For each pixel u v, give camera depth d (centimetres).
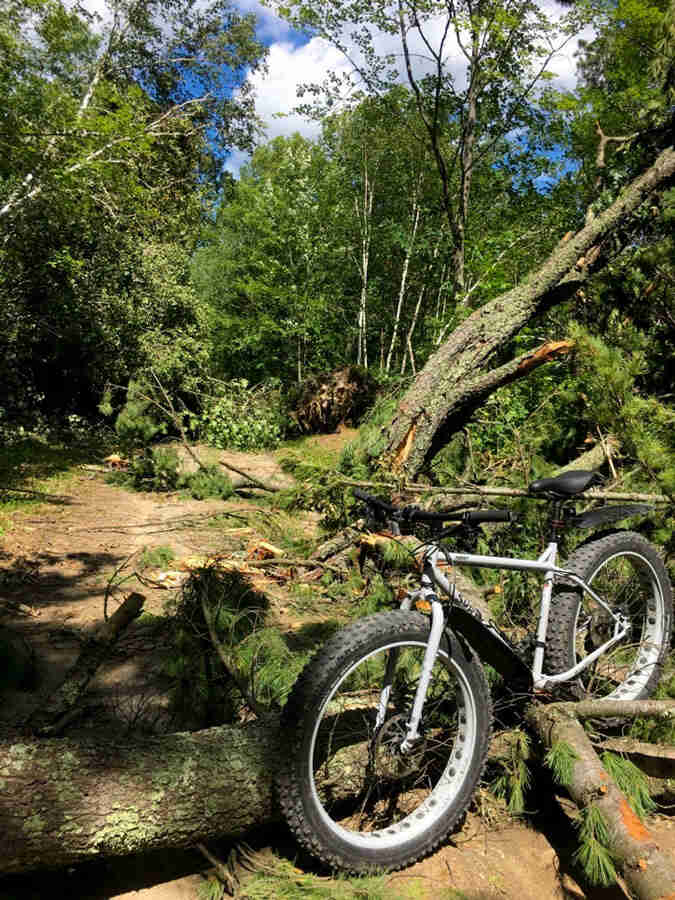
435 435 542
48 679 302
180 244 1881
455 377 533
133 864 193
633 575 284
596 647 265
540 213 1451
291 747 177
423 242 1995
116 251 1420
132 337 1425
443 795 205
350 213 2350
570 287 553
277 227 2467
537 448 466
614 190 655
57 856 164
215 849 200
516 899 185
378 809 217
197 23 1866
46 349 1410
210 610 308
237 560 434
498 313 545
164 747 188
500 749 229
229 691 266
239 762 189
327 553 441
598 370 349
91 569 488
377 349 2612
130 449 1091
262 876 187
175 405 1375
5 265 1200
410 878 192
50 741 174
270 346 2525
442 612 200
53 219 1167
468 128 1355
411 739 198
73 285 1309
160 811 174
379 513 221
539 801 231
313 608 393
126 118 1088
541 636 244
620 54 1304
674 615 288
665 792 225
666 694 284
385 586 341
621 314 513
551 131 1425
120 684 299
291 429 1383
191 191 1842
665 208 549
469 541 218
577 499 301
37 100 995
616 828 184
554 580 251
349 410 1388
